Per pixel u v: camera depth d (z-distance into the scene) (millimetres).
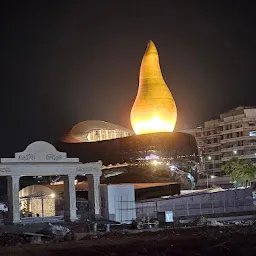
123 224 50000
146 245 31297
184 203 63188
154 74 90125
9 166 50375
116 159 80125
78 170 54250
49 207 67938
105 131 102062
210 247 30219
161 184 73938
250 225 44688
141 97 89312
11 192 50375
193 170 81312
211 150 157250
